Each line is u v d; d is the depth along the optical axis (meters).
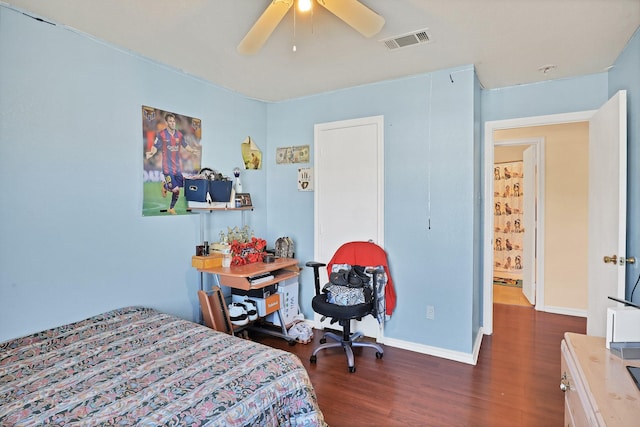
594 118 2.63
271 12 1.62
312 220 3.61
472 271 2.81
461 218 2.83
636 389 1.18
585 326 3.59
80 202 2.26
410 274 3.06
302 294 3.72
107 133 2.40
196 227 3.06
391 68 2.83
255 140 3.71
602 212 2.43
